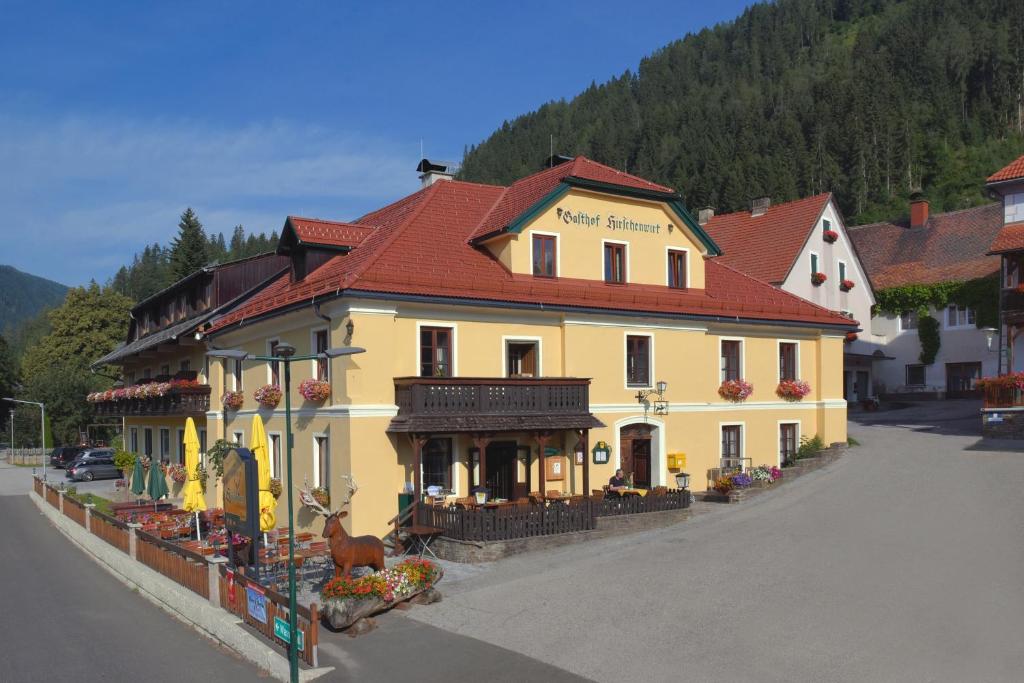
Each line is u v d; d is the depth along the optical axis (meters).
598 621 13.88
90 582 20.06
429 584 15.69
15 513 33.97
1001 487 21.38
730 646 12.25
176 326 36.03
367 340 20.34
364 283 20.16
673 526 21.34
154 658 13.79
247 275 33.66
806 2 194.12
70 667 13.40
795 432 28.89
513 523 19.36
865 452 28.67
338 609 14.29
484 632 13.79
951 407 41.62
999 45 116.31
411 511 20.22
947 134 107.31
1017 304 32.91
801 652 11.81
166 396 32.22
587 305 23.39
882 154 103.50
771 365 28.31
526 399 21.44
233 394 27.59
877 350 48.34
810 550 17.31
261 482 18.89
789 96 137.25
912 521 19.00
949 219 51.16
